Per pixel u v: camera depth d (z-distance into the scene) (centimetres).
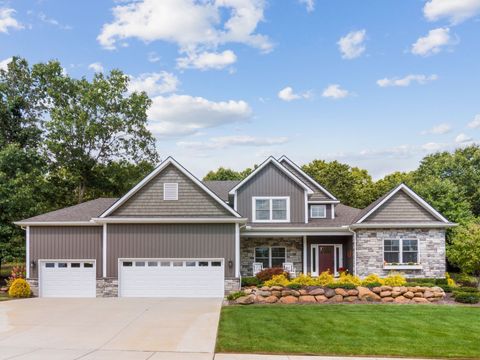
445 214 3597
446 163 5288
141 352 1104
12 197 2811
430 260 2516
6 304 1916
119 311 1702
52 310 1733
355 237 2566
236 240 2294
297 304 1853
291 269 2688
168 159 2361
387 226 2516
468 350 1168
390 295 1939
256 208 2836
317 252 2844
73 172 4100
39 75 4012
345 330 1361
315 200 2945
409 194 2569
